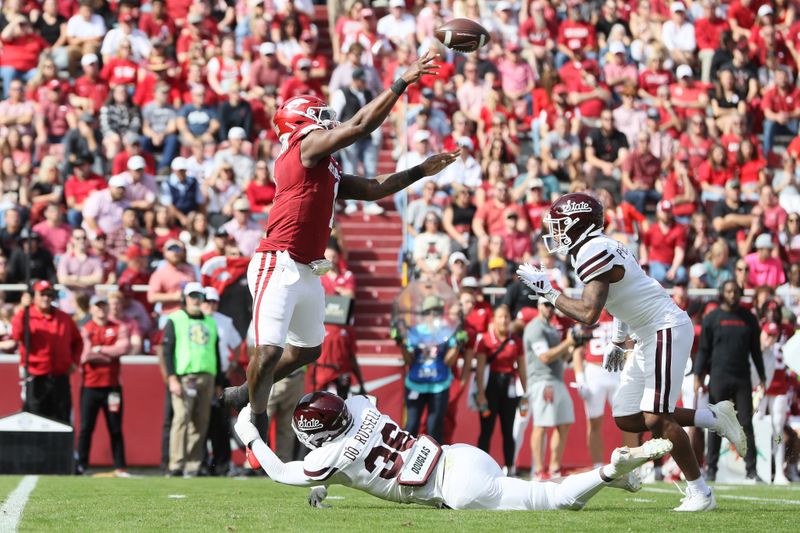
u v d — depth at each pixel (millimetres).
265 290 23000
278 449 39781
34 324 41031
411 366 39281
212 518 20797
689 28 66000
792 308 47000
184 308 40781
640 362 23250
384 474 22141
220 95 57812
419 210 52969
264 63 59406
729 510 23078
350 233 55344
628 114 59938
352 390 44406
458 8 63562
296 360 24250
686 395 42000
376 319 52312
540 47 63562
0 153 54375
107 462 43656
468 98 58875
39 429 38281
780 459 41500
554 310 39875
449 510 21766
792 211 58375
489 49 62156
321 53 66875
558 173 56344
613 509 22859
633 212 53125
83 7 61812
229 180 53094
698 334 43281
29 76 60281
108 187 52312
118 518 20969
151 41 60188
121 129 55781
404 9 64125
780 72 63688
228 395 24422
